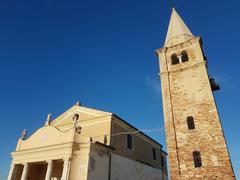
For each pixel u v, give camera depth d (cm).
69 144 2091
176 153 1864
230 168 1617
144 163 2903
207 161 1728
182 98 2125
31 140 2495
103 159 2170
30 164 2411
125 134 2738
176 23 2847
